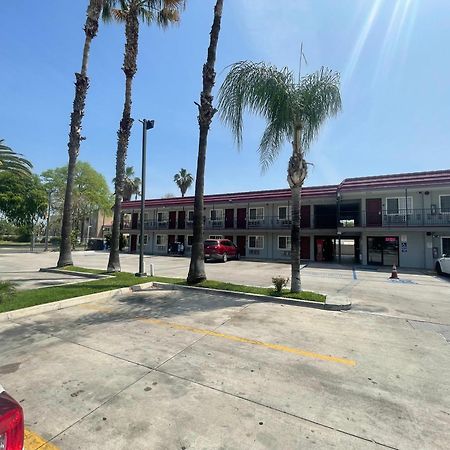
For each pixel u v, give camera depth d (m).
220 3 10.92
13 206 33.12
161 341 5.05
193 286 9.91
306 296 8.38
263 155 10.28
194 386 3.56
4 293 7.42
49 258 23.30
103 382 3.63
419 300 9.09
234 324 6.08
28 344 4.84
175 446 2.55
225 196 31.97
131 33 14.34
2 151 22.64
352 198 24.16
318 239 25.97
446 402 3.31
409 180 21.61
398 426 2.87
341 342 5.15
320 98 9.20
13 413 1.61
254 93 8.94
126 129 14.30
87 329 5.64
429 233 20.84
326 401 3.29
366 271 17.77
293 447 2.55
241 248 29.55
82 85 15.48
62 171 46.28
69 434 2.69
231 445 2.57
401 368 4.15
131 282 10.51
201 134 10.83
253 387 3.56
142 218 12.84
